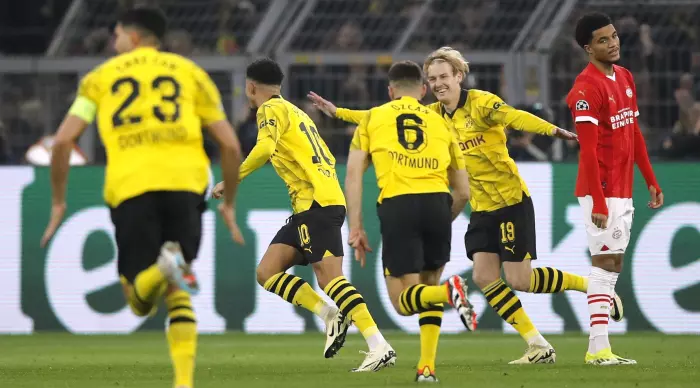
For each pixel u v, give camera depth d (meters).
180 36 52.22
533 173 37.53
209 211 38.00
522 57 47.94
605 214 25.06
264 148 24.47
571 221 37.41
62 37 54.19
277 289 26.14
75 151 44.16
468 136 26.03
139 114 17.27
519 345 33.41
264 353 30.72
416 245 21.44
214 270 38.03
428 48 49.34
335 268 25.45
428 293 20.59
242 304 38.00
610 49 25.02
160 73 17.55
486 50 48.31
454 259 37.59
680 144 43.09
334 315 25.84
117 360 28.83
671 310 37.53
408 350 31.48
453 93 25.92
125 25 18.22
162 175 17.14
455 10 49.72
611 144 25.28
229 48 51.81
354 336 37.59
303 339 35.59
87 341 35.34
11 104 51.22
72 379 23.45
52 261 38.25
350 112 28.44
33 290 38.25
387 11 50.62
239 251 38.06
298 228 25.66
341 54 48.56
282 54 48.50
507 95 48.00
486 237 26.61
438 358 28.95
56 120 51.22
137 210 17.19
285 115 25.39
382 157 21.53
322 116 47.06
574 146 45.34
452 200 21.95
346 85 48.41
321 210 25.48
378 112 21.83
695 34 47.25
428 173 21.45
